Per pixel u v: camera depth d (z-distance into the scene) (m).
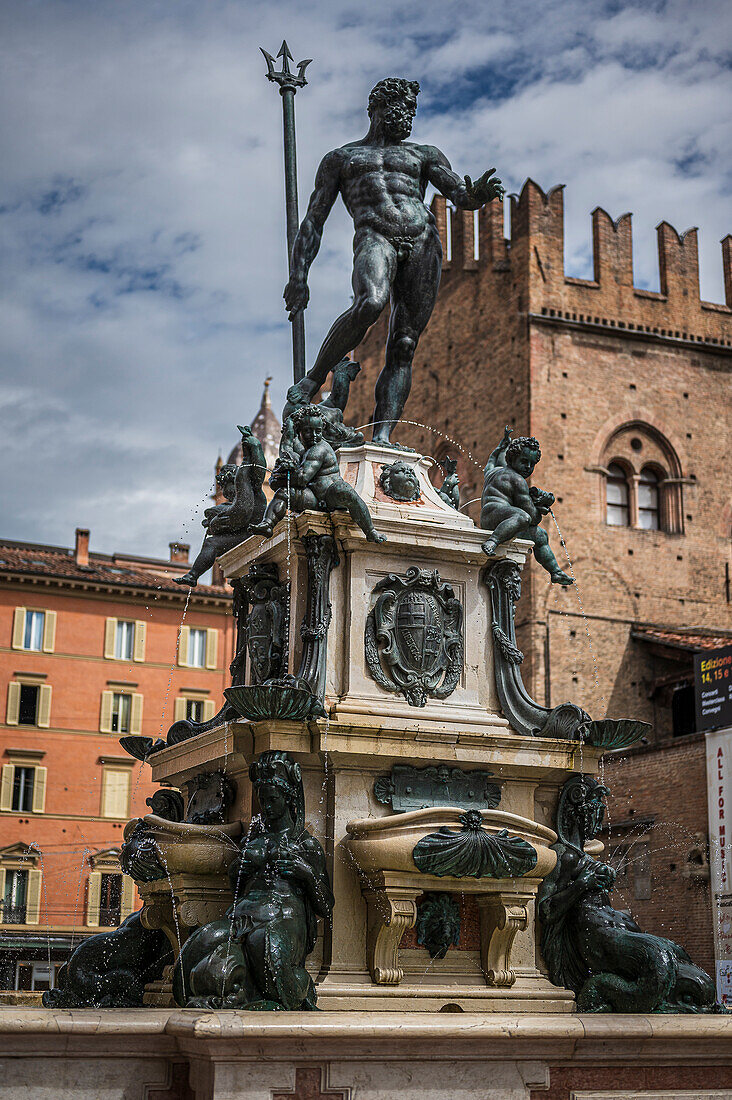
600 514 46.38
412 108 11.26
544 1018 7.76
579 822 9.73
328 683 9.42
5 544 57.31
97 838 51.53
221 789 9.59
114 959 9.71
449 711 9.67
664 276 49.28
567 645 44.56
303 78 12.35
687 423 48.41
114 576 54.84
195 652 54.97
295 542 9.62
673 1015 8.25
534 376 46.59
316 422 9.64
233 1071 7.00
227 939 8.22
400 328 11.30
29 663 52.59
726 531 48.12
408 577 9.73
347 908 8.74
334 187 11.33
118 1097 7.31
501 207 49.56
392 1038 7.22
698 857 34.22
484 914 9.07
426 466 10.77
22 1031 7.11
